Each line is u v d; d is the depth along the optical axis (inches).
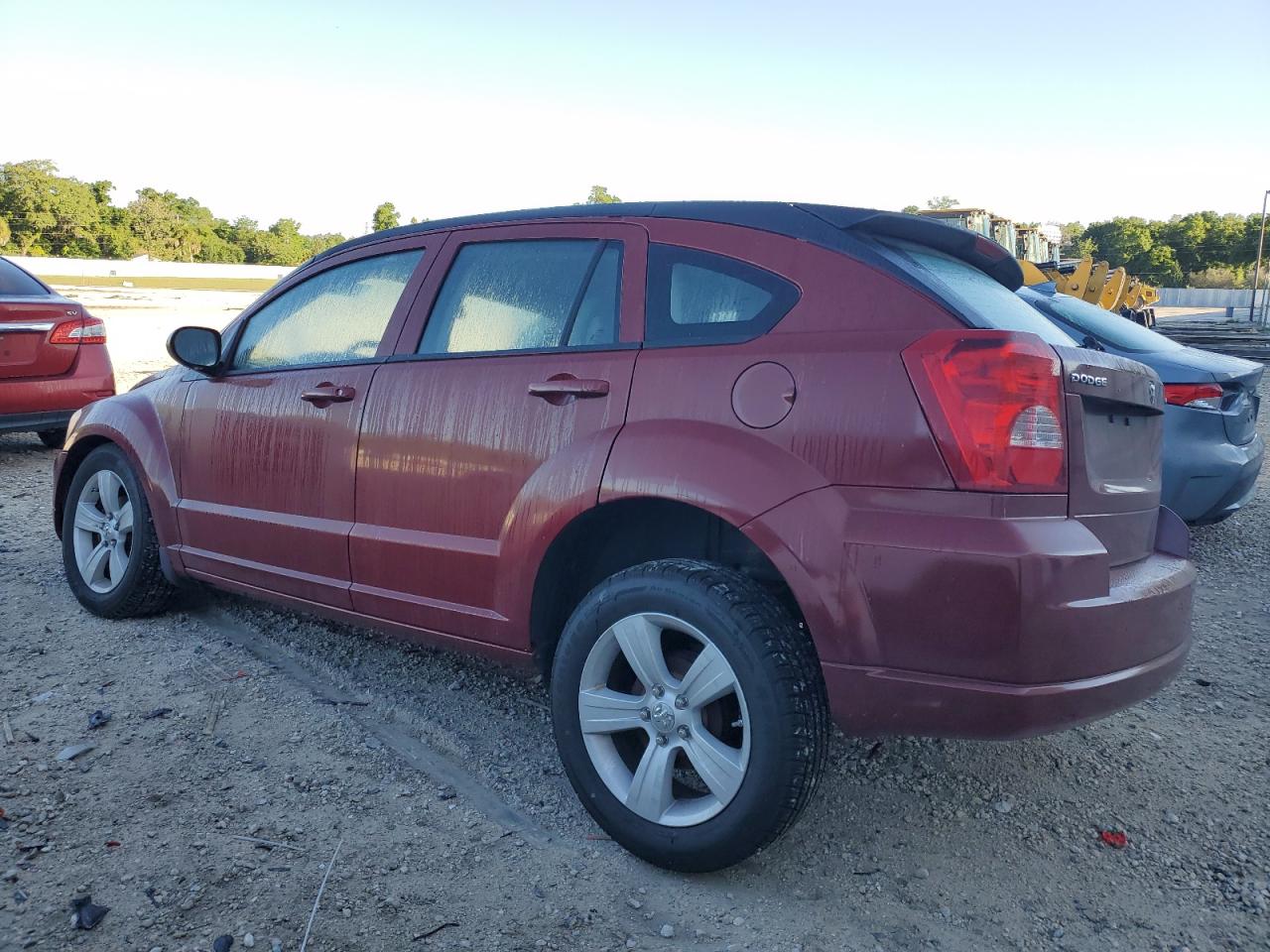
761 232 107.0
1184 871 106.5
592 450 107.0
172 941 88.8
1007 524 87.1
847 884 102.4
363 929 91.9
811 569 92.1
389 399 129.0
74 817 108.5
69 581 179.8
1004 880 104.0
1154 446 114.7
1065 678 87.9
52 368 297.0
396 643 166.7
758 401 98.1
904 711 90.4
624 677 108.3
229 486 151.8
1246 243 3750.0
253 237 4670.3
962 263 117.1
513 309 122.6
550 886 100.3
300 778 119.2
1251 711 148.7
